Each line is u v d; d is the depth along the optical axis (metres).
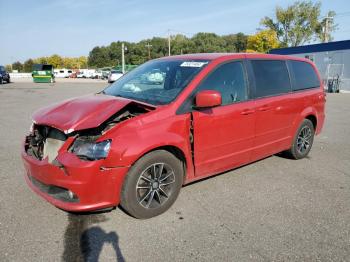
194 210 3.87
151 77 4.51
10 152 6.18
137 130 3.41
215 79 4.18
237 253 3.05
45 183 3.42
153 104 3.84
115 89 4.61
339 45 27.98
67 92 22.36
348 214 3.86
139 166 3.43
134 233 3.36
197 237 3.30
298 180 4.92
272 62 5.13
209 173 4.24
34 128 3.81
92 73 70.00
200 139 3.96
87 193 3.22
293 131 5.52
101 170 3.23
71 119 3.39
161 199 3.76
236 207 3.97
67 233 3.33
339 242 3.26
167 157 3.66
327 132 8.73
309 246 3.18
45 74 38.38
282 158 6.01
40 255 2.97
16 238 3.22
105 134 3.29
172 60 4.69
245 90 4.55
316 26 61.12
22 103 14.68
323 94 6.18
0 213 3.71
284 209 3.95
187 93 3.87
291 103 5.30
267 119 4.84
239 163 4.63
